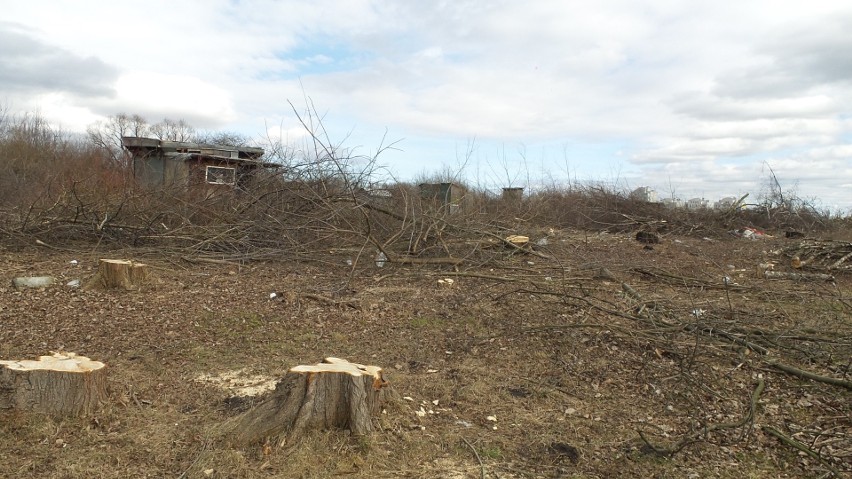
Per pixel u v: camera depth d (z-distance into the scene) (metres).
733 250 13.36
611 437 4.01
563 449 3.80
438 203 11.88
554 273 9.70
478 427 4.07
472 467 3.51
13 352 5.23
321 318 6.61
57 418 3.65
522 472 3.49
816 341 5.88
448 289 8.31
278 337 5.98
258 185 11.24
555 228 15.81
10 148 19.25
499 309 7.23
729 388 4.94
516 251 11.25
